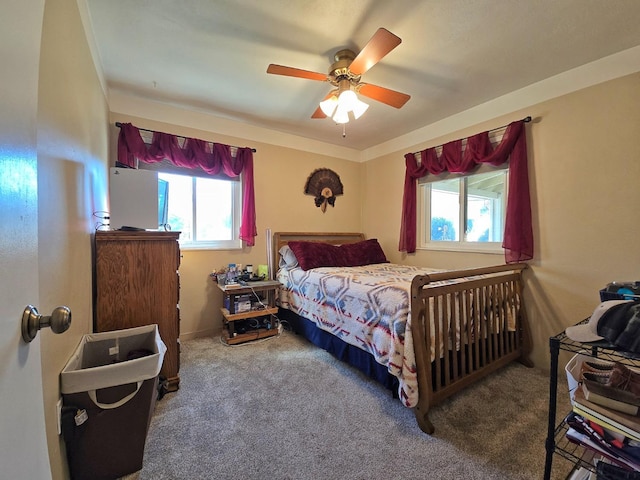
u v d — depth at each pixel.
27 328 0.54
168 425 1.54
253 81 2.31
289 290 3.04
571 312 2.15
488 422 1.59
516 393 1.89
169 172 2.83
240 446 1.40
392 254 3.72
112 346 1.63
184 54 1.96
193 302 2.93
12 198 0.50
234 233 3.24
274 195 3.45
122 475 1.22
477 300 2.01
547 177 2.26
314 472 1.25
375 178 3.97
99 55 1.95
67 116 1.22
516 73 2.17
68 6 1.25
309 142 3.72
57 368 1.07
